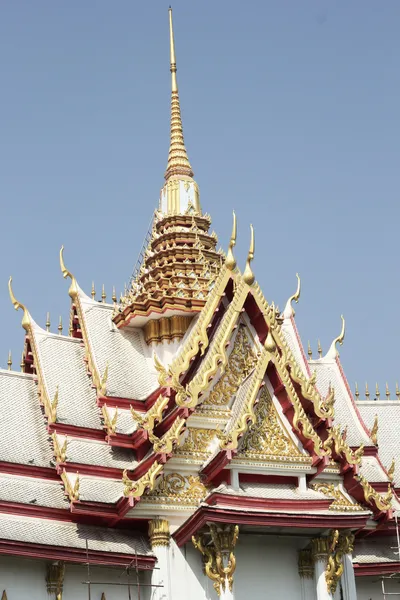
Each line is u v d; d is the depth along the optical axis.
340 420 50.91
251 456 42.59
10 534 40.34
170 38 59.47
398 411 54.56
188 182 55.84
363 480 45.53
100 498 42.28
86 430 44.75
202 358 45.44
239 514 40.78
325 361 53.66
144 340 50.47
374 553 47.41
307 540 43.94
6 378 47.25
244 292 45.75
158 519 42.41
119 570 42.38
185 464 43.25
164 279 50.84
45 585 40.81
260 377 43.31
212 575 41.22
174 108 57.84
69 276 50.62
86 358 48.34
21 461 43.66
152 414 43.38
